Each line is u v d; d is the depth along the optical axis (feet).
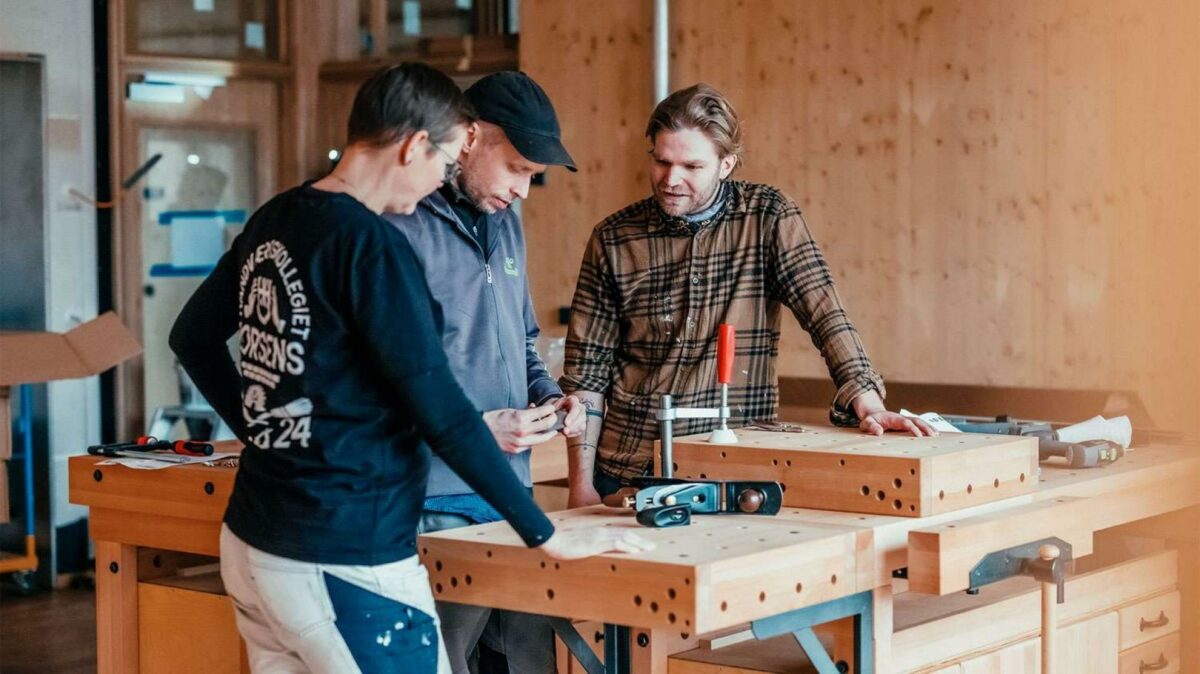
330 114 25.05
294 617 7.00
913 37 17.35
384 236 6.95
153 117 23.52
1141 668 10.88
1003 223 16.80
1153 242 15.75
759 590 7.12
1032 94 16.49
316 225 6.96
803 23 18.24
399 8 24.91
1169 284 15.67
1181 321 15.61
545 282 20.86
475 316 8.89
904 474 8.20
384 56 24.80
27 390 20.51
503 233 9.23
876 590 8.05
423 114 7.11
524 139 8.52
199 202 24.14
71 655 17.13
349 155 7.22
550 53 20.67
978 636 9.23
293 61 24.71
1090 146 16.11
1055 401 16.43
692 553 7.09
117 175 22.86
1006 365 16.85
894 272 17.66
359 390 6.99
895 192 17.61
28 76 21.48
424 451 7.36
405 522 7.20
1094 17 15.99
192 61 23.72
